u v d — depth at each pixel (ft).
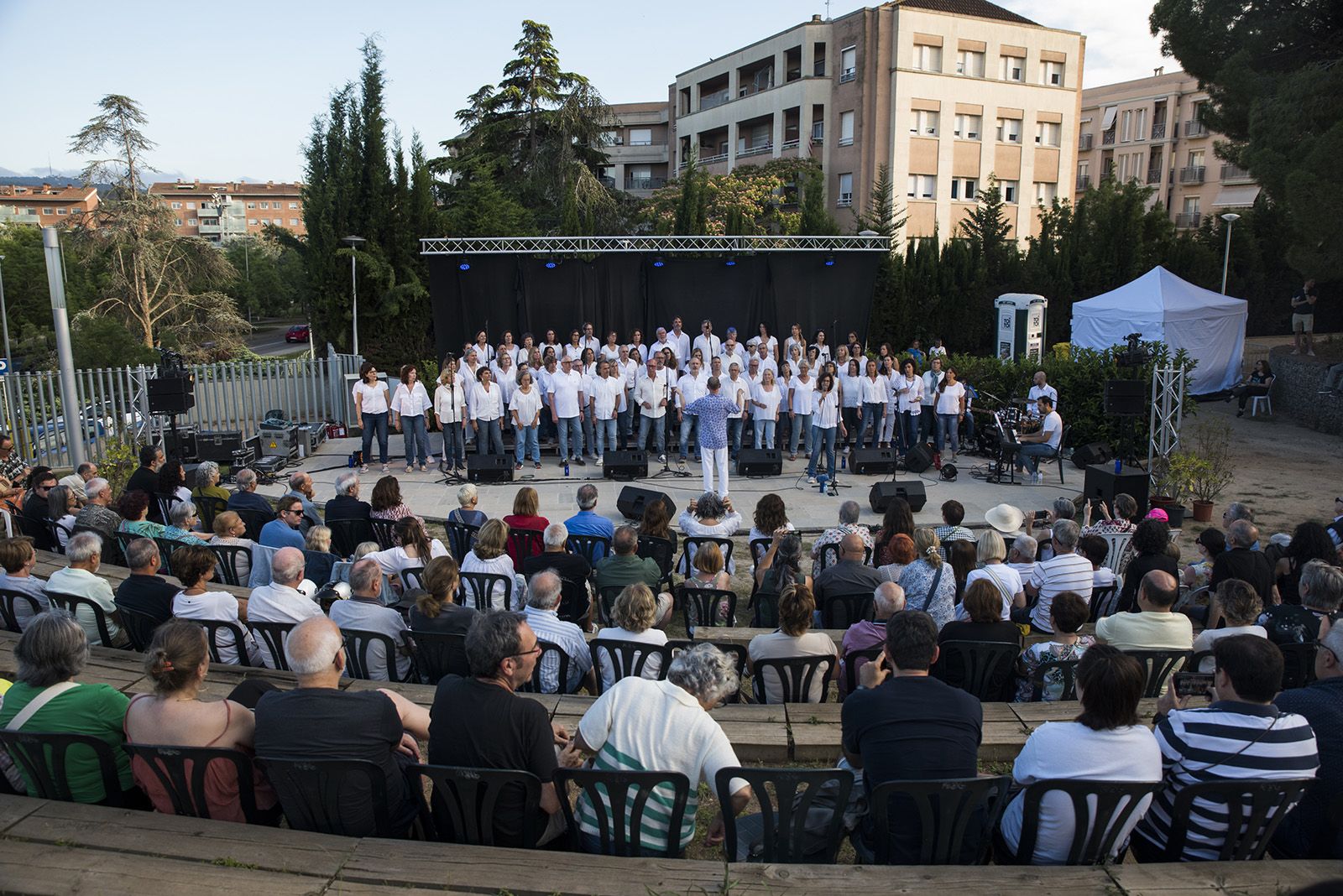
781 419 48.08
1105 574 21.52
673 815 9.89
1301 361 64.85
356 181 69.31
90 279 133.80
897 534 20.63
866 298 56.13
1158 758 9.98
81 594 17.04
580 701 14.60
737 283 54.70
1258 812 9.85
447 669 16.02
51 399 45.55
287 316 247.50
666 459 45.11
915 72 116.26
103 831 9.60
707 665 10.55
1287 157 61.05
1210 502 37.60
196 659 10.41
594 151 102.73
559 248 51.39
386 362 70.59
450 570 16.16
